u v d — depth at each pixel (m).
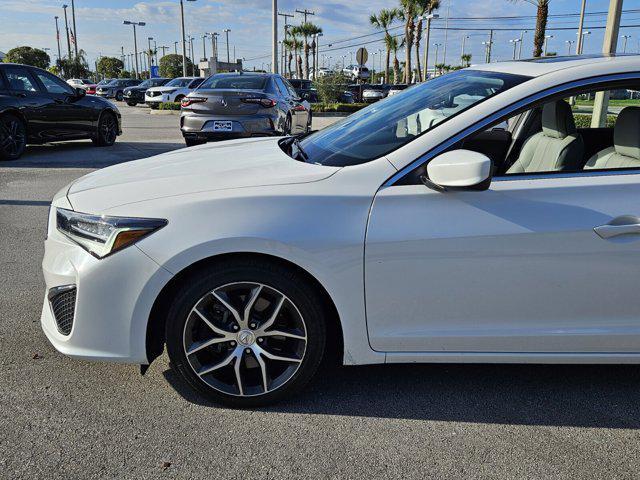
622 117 2.66
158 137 13.31
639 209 2.41
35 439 2.35
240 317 2.48
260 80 10.14
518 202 2.40
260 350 2.52
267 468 2.23
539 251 2.41
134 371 2.89
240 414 2.57
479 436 2.45
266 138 3.82
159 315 2.54
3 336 3.22
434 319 2.49
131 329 2.43
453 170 2.23
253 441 2.38
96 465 2.21
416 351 2.54
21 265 4.41
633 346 2.56
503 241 2.39
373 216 2.38
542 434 2.48
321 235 2.36
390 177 2.43
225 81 10.12
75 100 10.43
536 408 2.67
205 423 2.49
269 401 2.59
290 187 2.43
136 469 2.20
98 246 2.41
